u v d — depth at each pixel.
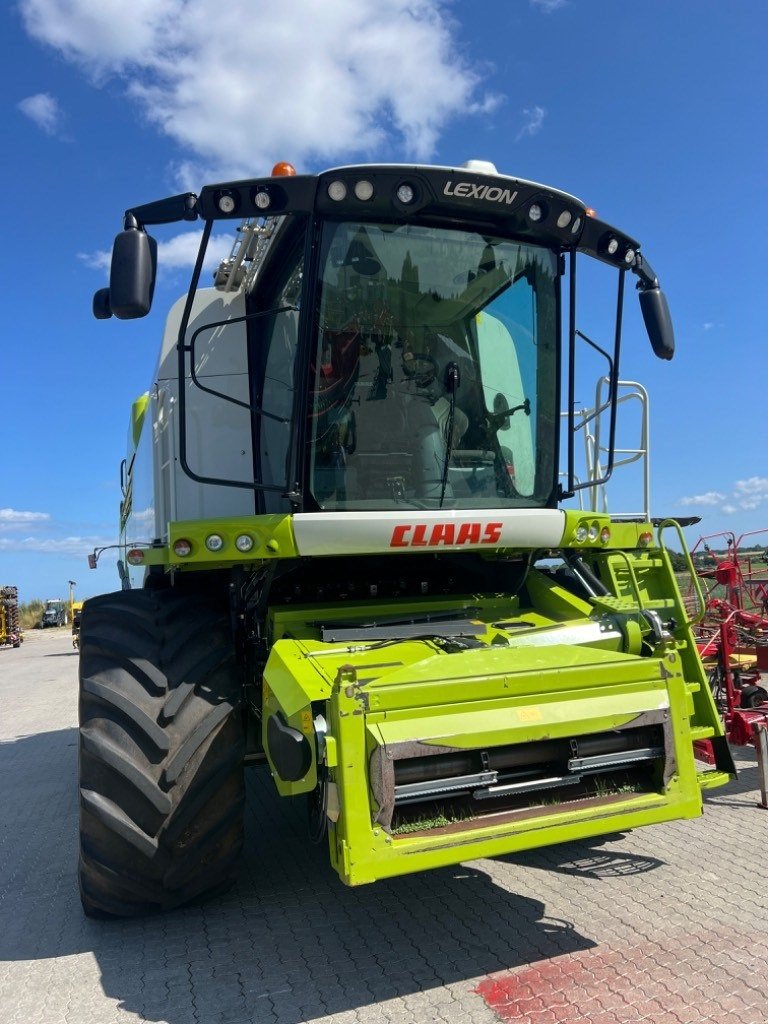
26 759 7.10
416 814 2.70
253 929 3.25
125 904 3.21
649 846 4.02
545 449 4.02
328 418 3.59
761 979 2.68
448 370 3.78
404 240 3.63
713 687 5.07
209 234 3.30
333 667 2.99
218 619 3.53
